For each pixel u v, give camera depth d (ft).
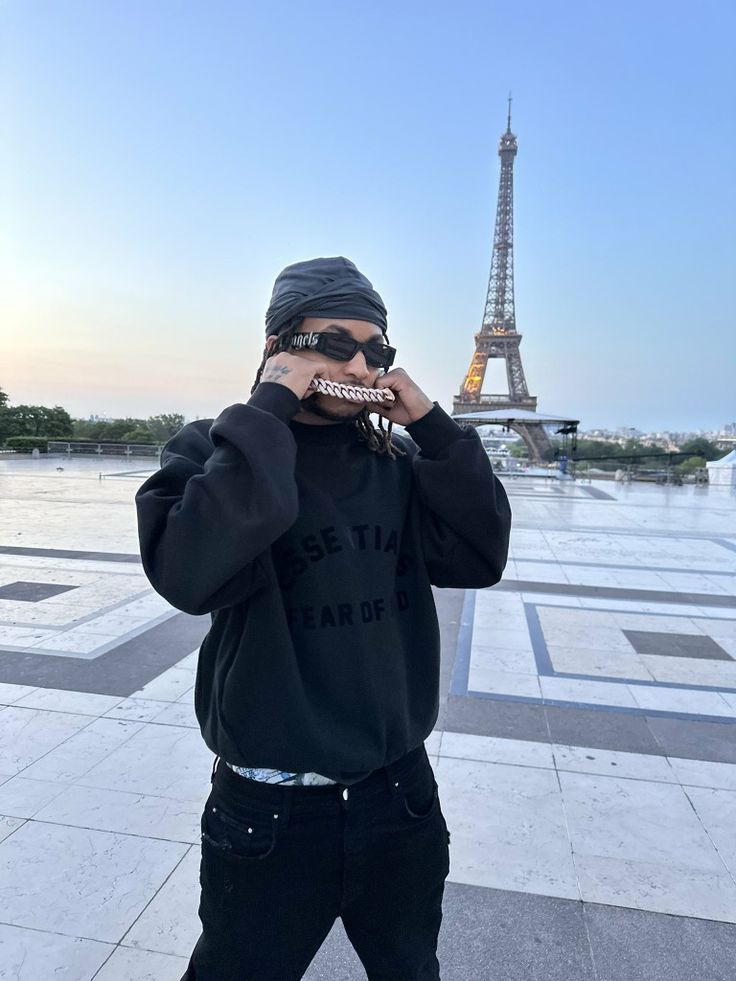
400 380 4.65
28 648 16.24
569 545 33.24
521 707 13.57
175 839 8.83
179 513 3.83
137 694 13.57
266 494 3.71
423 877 4.73
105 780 10.27
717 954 7.19
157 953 6.97
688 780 10.79
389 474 4.98
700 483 77.15
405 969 4.74
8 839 8.75
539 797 10.20
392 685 4.50
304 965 4.53
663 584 24.95
